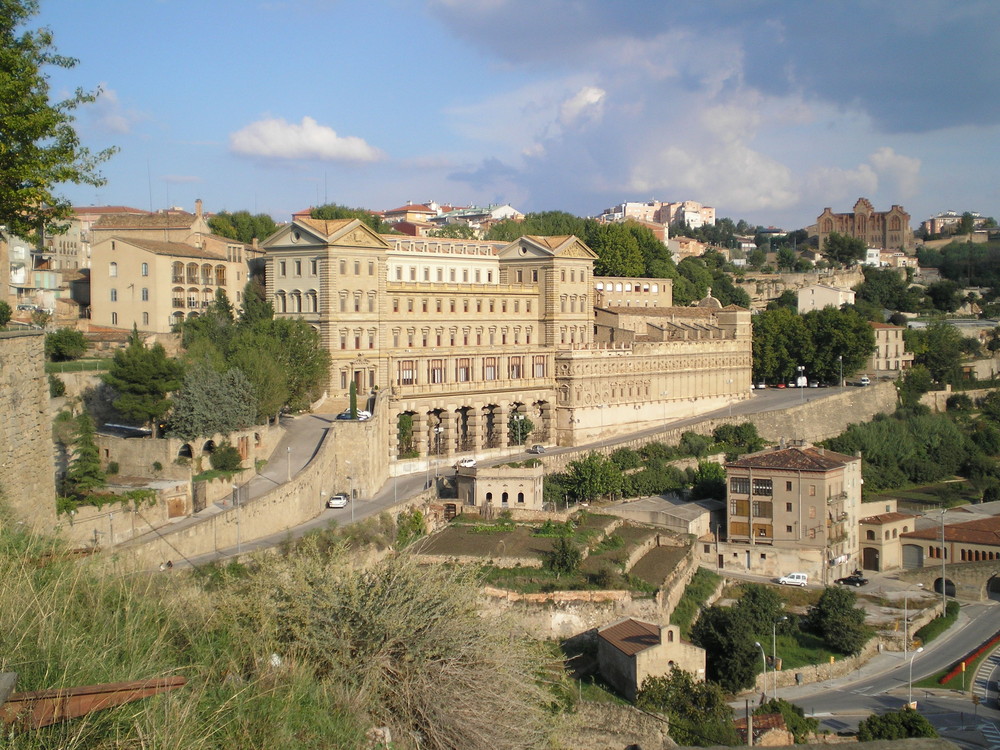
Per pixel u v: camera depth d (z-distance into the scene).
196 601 34.81
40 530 38.84
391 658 33.91
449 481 144.50
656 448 177.25
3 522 36.84
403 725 32.16
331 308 154.62
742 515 146.62
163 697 24.95
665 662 96.75
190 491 98.75
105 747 22.88
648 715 85.88
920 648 125.31
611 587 111.06
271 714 27.77
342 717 30.06
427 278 185.25
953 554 153.38
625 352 191.25
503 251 196.88
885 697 110.06
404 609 35.06
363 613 34.50
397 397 155.12
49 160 61.62
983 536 153.25
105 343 143.88
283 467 119.19
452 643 34.22
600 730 83.75
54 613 27.34
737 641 108.94
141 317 159.38
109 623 29.69
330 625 34.41
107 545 80.06
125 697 23.73
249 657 31.72
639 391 194.88
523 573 113.06
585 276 197.00
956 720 103.31
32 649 25.98
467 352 171.75
